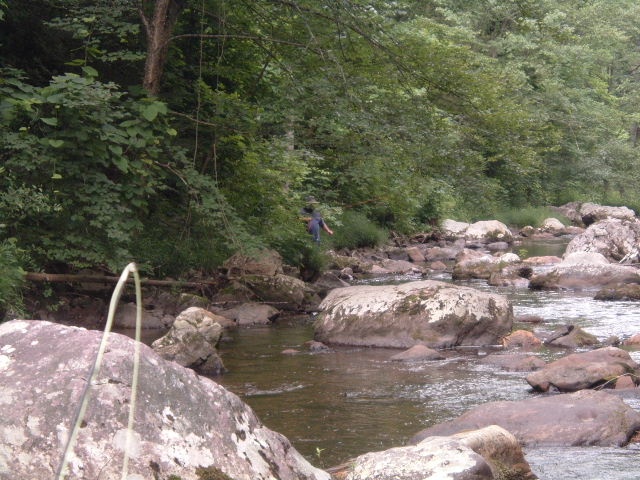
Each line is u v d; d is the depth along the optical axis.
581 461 5.34
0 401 3.15
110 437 3.13
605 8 54.78
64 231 10.60
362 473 4.55
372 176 13.34
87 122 10.14
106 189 10.26
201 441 3.34
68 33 12.66
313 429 6.37
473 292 10.80
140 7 11.99
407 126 13.30
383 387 7.93
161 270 13.06
